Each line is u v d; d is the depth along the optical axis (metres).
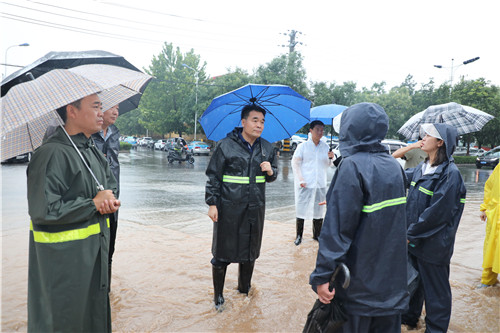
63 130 1.96
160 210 7.39
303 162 5.13
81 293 1.90
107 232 2.11
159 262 4.20
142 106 46.62
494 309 3.23
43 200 1.78
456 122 4.16
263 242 5.23
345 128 1.96
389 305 1.81
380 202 1.82
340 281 1.83
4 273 3.71
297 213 5.14
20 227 5.62
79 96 1.76
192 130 45.06
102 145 3.22
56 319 1.85
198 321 2.90
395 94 34.69
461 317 3.08
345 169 1.82
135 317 2.93
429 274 2.71
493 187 3.73
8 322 2.76
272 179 3.24
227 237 3.06
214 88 31.91
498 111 26.09
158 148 38.72
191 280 3.72
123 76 2.11
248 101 3.24
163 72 44.75
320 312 1.90
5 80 2.08
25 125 2.05
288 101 3.43
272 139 3.87
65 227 1.87
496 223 3.63
